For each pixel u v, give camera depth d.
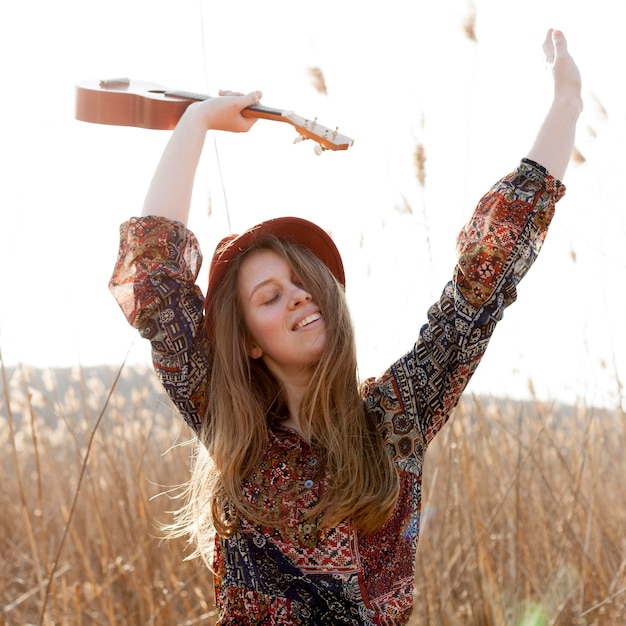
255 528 1.83
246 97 2.08
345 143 1.94
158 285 1.91
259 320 1.96
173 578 3.96
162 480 4.57
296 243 2.04
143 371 4.69
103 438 4.41
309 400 1.92
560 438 4.71
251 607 1.80
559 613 3.77
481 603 3.79
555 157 1.99
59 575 4.19
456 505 3.97
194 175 2.04
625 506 4.36
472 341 1.88
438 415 1.93
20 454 5.11
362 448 1.86
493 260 1.89
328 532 1.79
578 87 2.05
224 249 2.05
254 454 1.88
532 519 4.23
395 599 1.80
